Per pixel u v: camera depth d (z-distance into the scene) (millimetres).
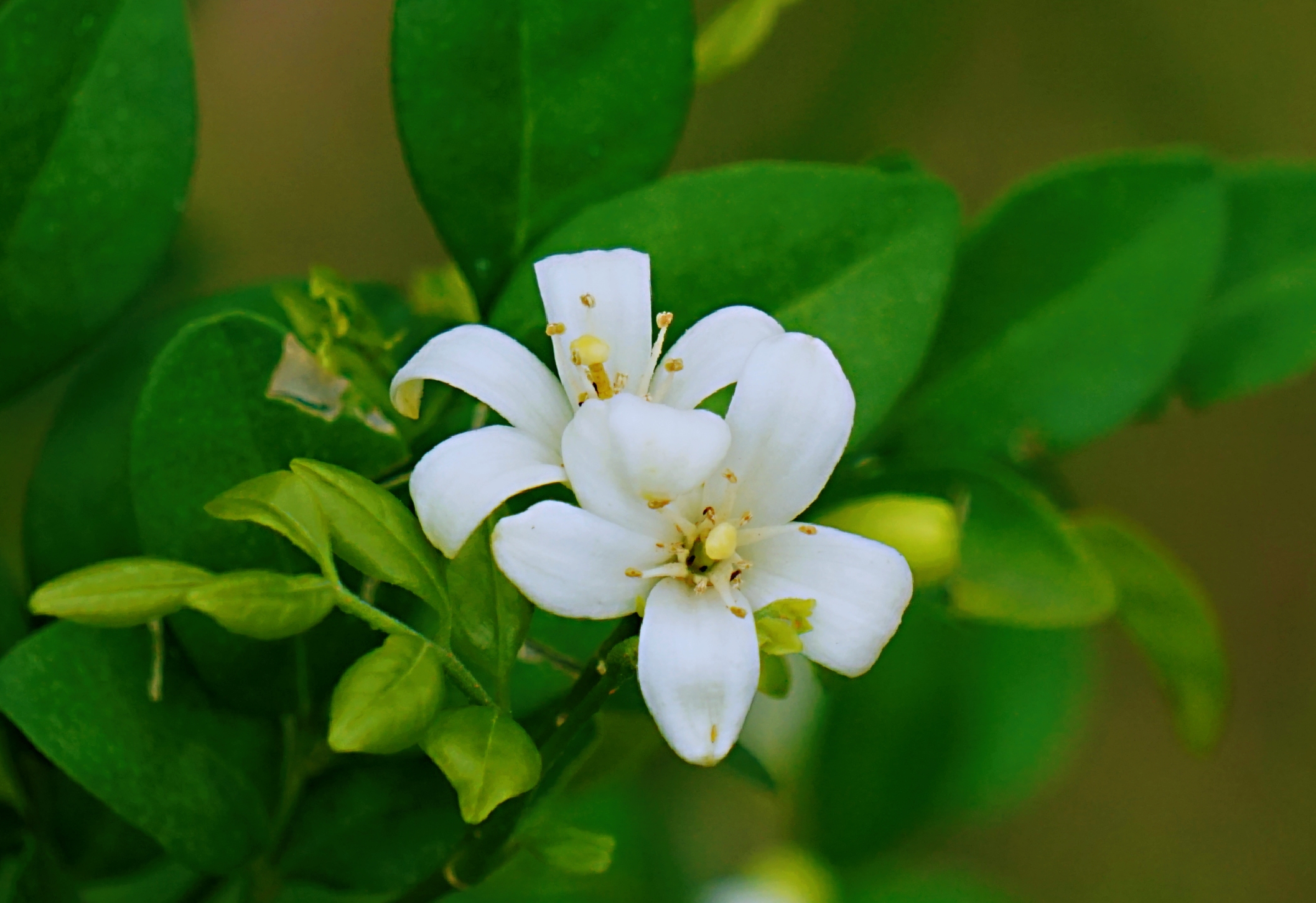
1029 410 433
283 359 401
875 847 468
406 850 409
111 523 414
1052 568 422
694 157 741
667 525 393
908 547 406
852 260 410
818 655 393
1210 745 443
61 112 409
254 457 402
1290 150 799
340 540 389
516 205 418
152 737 402
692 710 388
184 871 436
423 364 396
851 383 408
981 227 434
